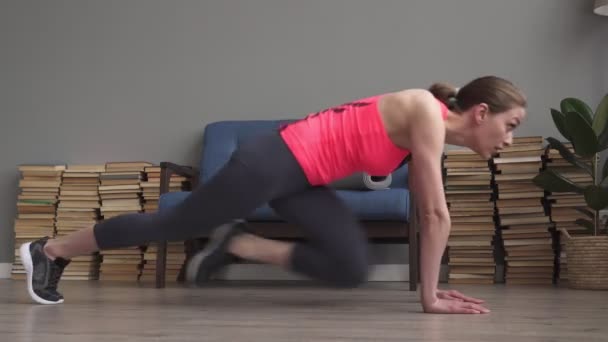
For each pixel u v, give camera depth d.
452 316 1.95
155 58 4.32
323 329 1.66
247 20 4.25
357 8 4.15
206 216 1.99
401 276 3.91
